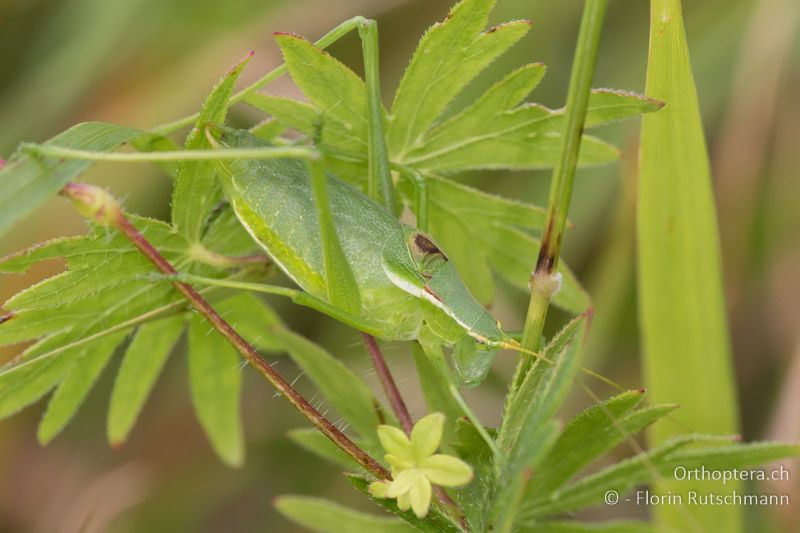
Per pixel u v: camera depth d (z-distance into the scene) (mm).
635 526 170
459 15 170
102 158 163
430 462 159
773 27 212
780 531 195
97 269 169
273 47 218
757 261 218
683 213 186
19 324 171
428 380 174
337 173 179
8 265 167
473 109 174
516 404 161
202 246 175
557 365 157
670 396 192
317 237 173
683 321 190
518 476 155
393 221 175
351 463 174
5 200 161
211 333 181
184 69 218
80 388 176
